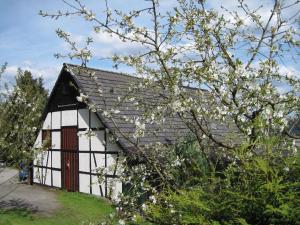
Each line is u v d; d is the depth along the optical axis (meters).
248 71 5.46
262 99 5.20
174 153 7.20
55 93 16.22
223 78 5.42
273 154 3.89
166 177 5.78
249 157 3.95
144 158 6.51
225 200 3.57
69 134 15.56
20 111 12.34
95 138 14.15
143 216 4.60
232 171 4.07
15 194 14.93
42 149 12.69
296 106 5.54
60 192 15.27
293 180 3.62
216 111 5.69
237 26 6.11
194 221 3.45
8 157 11.87
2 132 11.72
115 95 13.62
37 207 12.45
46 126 16.95
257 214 3.42
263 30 6.13
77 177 15.14
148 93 7.05
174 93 5.58
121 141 11.24
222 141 6.32
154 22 5.75
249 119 5.36
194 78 5.78
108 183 7.20
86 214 11.34
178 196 3.86
